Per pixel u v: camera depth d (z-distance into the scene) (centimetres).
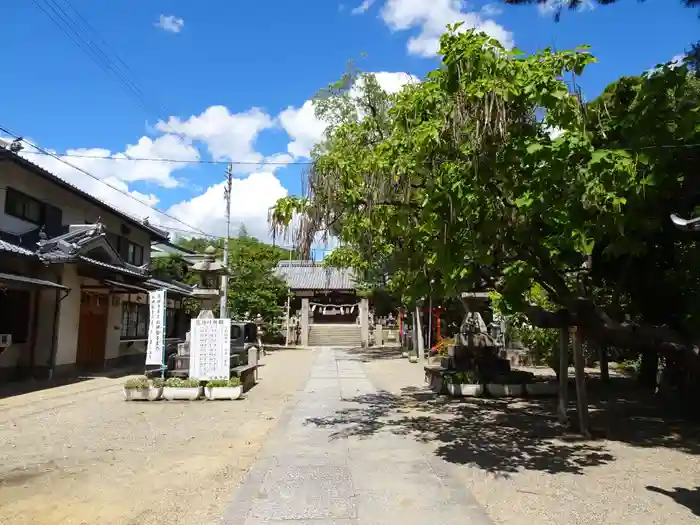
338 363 2203
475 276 780
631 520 481
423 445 765
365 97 1465
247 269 2942
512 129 593
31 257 1353
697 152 659
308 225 791
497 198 658
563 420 908
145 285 1930
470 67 572
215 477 621
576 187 590
